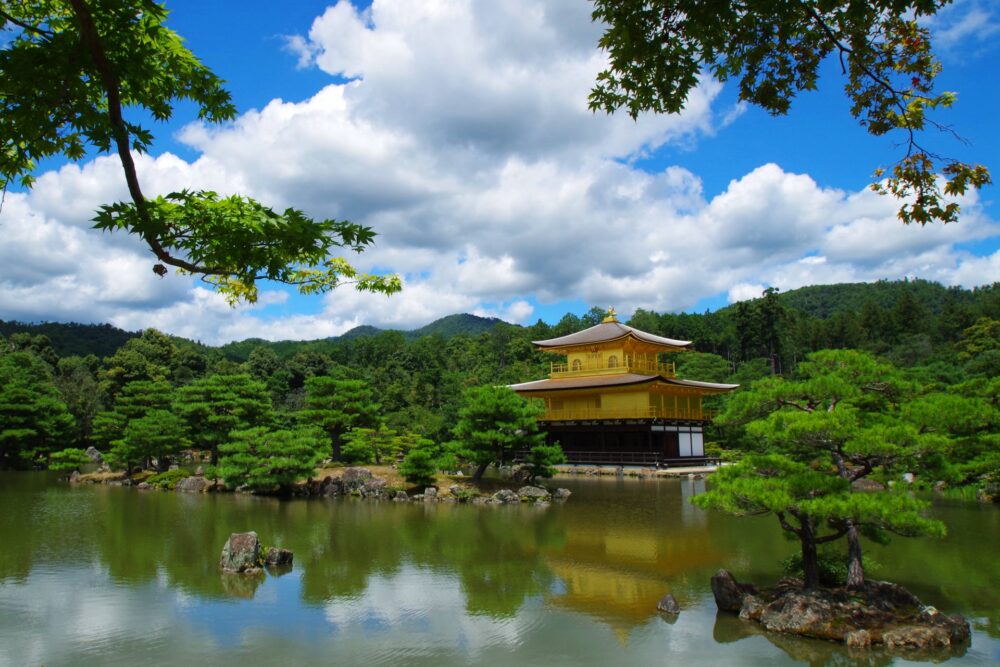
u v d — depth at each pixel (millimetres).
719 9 7180
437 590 17625
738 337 107875
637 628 14586
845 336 122438
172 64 7605
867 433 13820
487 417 38906
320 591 17484
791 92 8336
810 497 14648
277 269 6949
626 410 57219
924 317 120500
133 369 75125
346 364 113312
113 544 23281
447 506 33406
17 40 6988
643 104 8531
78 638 13891
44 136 6656
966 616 15039
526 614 15578
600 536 24922
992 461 14656
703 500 15102
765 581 17969
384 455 53562
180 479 41688
